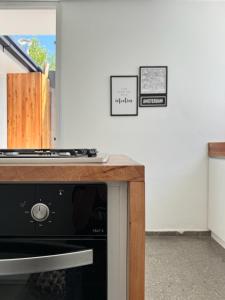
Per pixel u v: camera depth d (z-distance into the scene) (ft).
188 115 9.79
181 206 9.84
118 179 2.42
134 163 2.67
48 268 2.29
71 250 2.43
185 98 9.77
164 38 9.71
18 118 21.66
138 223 2.43
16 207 2.40
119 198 2.52
